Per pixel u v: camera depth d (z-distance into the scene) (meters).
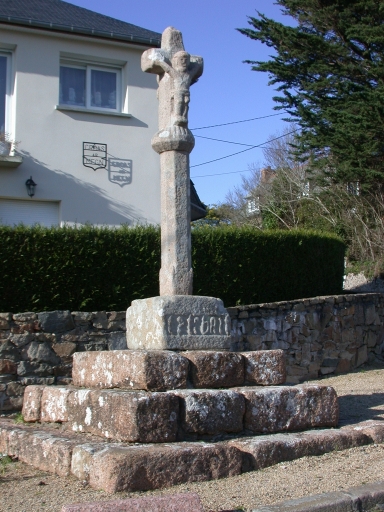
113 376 6.54
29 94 14.90
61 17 15.59
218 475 5.33
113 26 16.09
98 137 15.52
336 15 18.08
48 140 15.01
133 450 5.14
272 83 18.94
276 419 6.33
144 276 11.23
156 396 5.63
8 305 10.20
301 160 19.53
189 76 7.63
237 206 36.97
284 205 28.20
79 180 15.24
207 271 12.39
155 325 6.92
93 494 4.93
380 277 20.19
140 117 16.00
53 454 5.66
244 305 12.20
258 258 13.05
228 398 6.03
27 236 10.43
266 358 6.92
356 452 6.16
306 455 6.00
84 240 10.84
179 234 7.35
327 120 17.73
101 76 16.03
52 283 10.53
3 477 5.61
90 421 6.03
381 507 4.86
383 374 12.74
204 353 6.57
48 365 9.81
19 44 14.88
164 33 7.89
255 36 18.33
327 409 6.66
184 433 5.76
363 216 21.86
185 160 7.50
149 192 15.95
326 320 12.94
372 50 17.69
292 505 4.62
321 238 14.42
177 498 4.23
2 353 9.52
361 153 17.27
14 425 6.93
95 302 10.87
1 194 14.45
